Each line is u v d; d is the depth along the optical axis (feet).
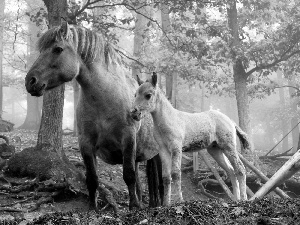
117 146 18.22
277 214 13.53
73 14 34.55
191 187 37.83
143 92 18.02
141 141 20.59
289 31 47.60
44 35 17.43
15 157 30.27
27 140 50.98
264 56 48.16
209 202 15.39
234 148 22.57
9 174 29.63
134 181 17.80
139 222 13.51
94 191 18.34
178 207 14.28
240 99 49.26
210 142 21.91
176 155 18.72
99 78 17.83
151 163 23.58
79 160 35.76
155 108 18.60
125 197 29.19
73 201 26.50
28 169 29.07
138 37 58.13
